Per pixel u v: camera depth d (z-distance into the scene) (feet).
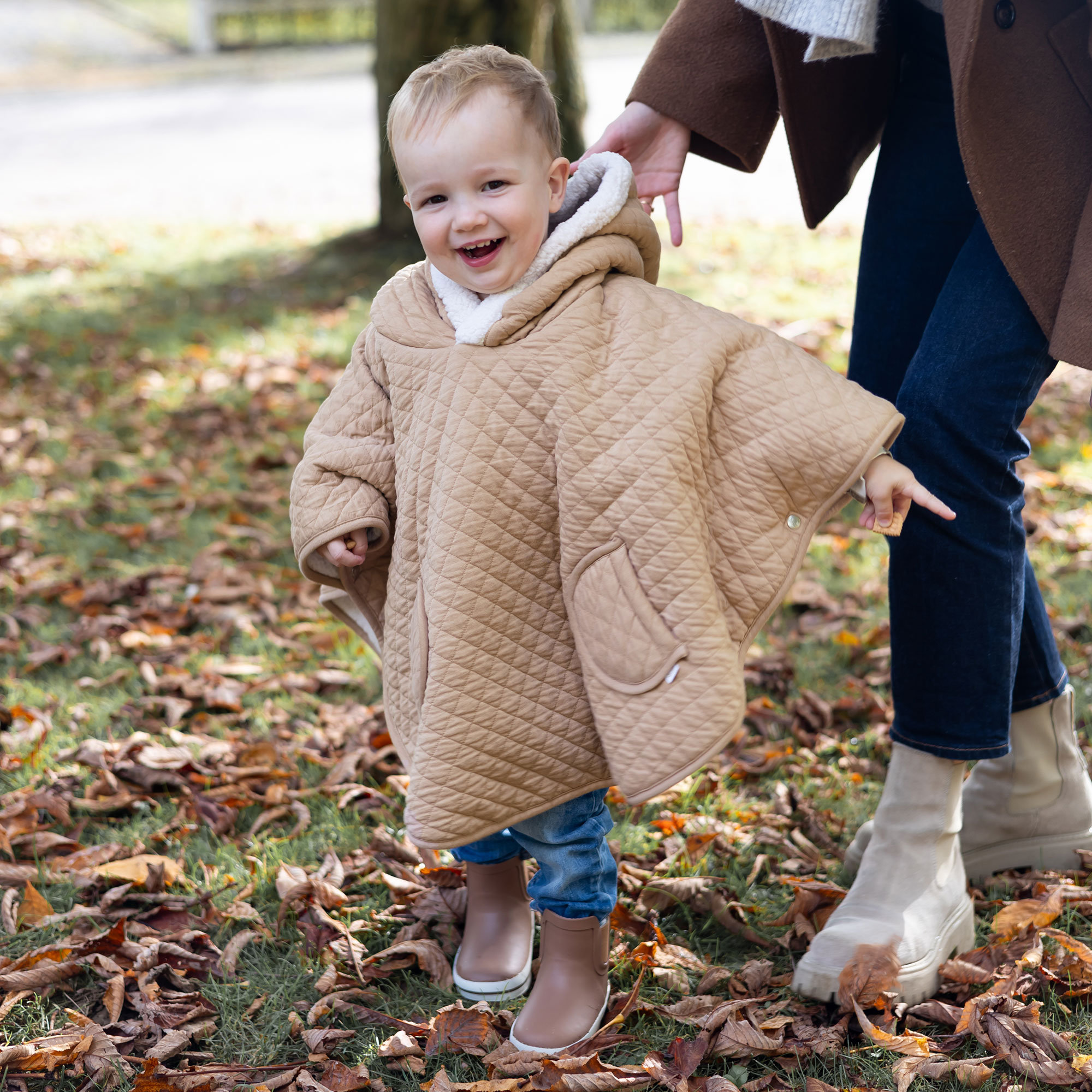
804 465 5.83
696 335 5.91
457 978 6.95
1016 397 6.27
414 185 5.97
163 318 24.39
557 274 5.98
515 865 7.09
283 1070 6.33
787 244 29.81
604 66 58.75
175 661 11.20
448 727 5.96
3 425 18.02
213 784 9.22
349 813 8.80
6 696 10.62
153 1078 6.16
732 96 7.64
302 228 32.73
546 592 6.07
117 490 15.33
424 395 6.14
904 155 7.07
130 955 7.26
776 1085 6.09
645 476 5.72
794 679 10.50
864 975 6.40
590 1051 6.32
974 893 7.62
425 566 6.07
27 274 28.84
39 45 73.10
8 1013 6.80
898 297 7.18
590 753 6.19
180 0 85.10
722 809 8.68
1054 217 5.99
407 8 26.50
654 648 5.73
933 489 6.31
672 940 7.34
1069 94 5.94
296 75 64.03
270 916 7.68
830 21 6.25
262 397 18.93
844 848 8.16
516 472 5.92
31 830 8.61
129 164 43.50
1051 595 11.48
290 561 13.28
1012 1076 6.00
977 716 6.58
